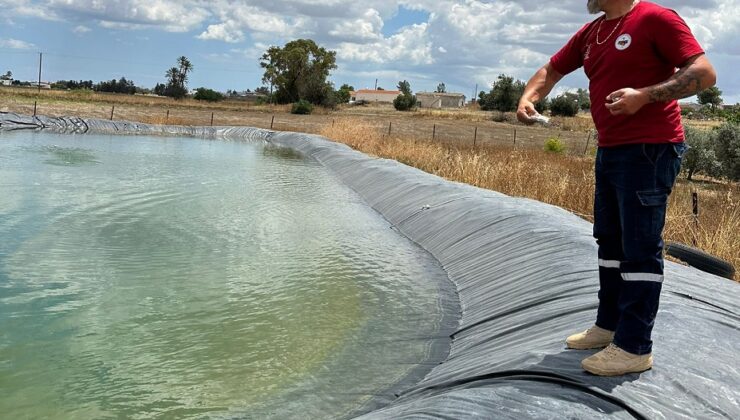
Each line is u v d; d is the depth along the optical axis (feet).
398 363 14.42
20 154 49.57
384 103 303.68
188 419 11.69
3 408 11.78
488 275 19.31
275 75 211.61
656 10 7.88
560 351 10.00
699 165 54.49
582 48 9.26
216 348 14.94
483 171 40.60
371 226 30.07
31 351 14.29
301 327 16.52
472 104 354.33
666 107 7.93
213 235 26.21
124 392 12.63
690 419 7.88
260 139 87.04
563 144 75.87
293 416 11.92
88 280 19.42
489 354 12.95
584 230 19.63
